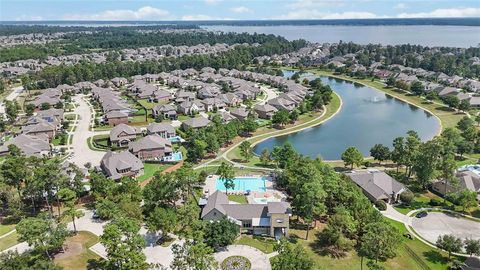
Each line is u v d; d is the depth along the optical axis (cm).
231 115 19538
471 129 15612
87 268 7812
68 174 11469
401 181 12525
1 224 9506
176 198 10425
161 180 10369
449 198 11144
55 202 10625
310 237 9300
